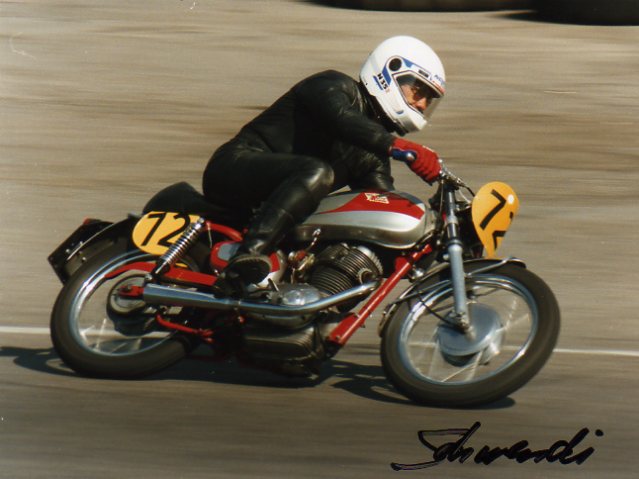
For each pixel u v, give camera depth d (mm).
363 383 9586
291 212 9125
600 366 10008
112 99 22453
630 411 8836
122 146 19094
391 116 9602
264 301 9078
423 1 33969
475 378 8789
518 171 17891
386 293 9258
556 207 16000
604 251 14031
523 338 10086
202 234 9859
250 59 26359
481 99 22750
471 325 9016
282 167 9320
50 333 9883
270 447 7945
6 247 13852
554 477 7523
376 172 9938
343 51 27406
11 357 10047
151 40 28578
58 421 8398
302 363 9141
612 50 27922
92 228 10125
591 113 21906
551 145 19531
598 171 17969
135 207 15789
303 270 9344
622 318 11562
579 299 12188
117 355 9469
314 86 9445
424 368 9445
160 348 9469
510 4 34375
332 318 9320
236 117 21203
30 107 21609
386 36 29453
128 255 9906
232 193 9617
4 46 27219
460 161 18391
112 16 32094
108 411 8648
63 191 16469
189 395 9117
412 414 8703
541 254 13875
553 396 9164
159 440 8047
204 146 19156
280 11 33625
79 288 9727
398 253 9375
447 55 26969
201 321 9578
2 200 15938
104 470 7492
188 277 9531
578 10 31594
